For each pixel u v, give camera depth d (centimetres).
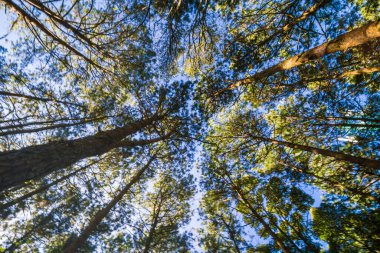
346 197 873
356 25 649
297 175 948
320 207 914
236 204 1218
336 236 901
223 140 1042
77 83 799
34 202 979
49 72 783
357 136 833
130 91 818
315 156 962
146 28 664
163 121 889
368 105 811
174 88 840
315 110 866
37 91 748
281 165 1009
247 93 857
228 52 678
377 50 553
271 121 1022
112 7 653
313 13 491
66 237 1034
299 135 888
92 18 707
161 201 1173
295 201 1038
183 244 1148
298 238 1061
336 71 663
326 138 900
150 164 1105
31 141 866
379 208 742
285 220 1041
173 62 746
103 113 848
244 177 1154
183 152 1042
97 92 838
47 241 1020
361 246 787
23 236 946
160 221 1116
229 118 1041
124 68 711
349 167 755
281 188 1021
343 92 764
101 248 1020
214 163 1148
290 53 718
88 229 794
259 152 1034
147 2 609
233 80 765
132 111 865
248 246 1196
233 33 701
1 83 716
